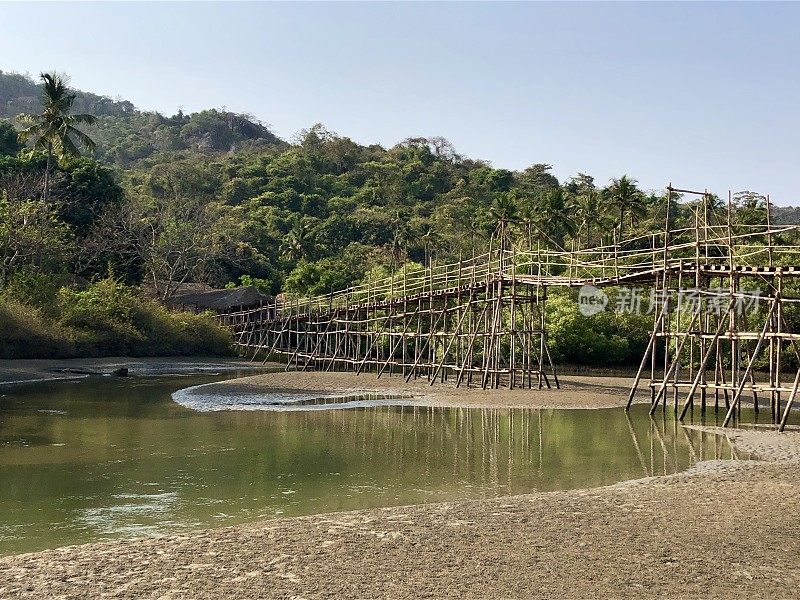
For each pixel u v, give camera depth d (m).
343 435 24.14
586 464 19.48
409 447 21.98
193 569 10.51
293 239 101.75
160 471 18.48
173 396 34.69
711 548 11.38
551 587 9.74
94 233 75.12
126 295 64.44
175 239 82.31
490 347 42.91
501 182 133.88
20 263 62.28
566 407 31.78
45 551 11.45
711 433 24.52
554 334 57.75
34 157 77.69
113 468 18.80
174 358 65.19
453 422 27.30
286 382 41.75
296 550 11.33
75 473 18.22
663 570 10.39
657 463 19.52
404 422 27.22
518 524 12.78
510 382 38.06
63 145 62.66
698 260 26.89
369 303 53.75
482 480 17.58
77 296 62.16
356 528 12.57
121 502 15.46
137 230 80.25
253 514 14.52
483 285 39.50
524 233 75.12
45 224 63.81
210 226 91.25
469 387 39.28
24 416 27.78
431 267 46.50
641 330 58.66
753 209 63.88
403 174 140.25
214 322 72.50
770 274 24.75
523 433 24.69
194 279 90.38
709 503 14.29
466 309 40.78
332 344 70.31
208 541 11.85
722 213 69.31
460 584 9.85
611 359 59.53
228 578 10.13
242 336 77.56
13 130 86.75
